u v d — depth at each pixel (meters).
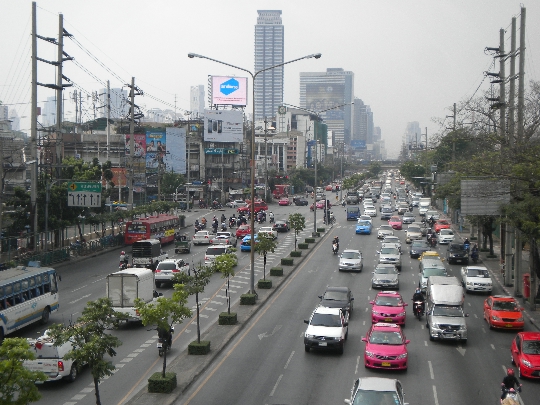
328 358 26.78
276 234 75.25
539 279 40.03
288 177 174.00
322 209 118.69
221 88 147.38
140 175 113.62
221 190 135.38
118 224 81.94
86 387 22.88
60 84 56.53
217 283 46.50
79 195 56.25
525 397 21.70
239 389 22.55
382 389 18.09
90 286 44.91
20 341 14.20
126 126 124.62
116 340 18.02
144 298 33.72
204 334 30.78
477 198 37.34
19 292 30.80
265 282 43.75
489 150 47.19
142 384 23.14
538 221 31.39
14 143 81.31
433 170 82.25
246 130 166.88
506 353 27.94
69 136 115.19
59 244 59.69
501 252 51.69
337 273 50.97
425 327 33.09
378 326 26.70
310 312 36.38
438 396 21.72
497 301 33.59
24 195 55.25
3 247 50.59
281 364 25.84
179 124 147.75
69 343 23.19
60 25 55.56
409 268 53.91
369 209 103.12
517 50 39.78
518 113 37.31
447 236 70.62
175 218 79.12
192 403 21.06
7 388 13.49
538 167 30.41
